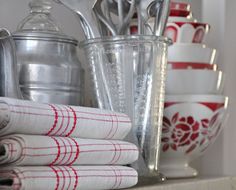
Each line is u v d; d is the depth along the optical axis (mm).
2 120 477
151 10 730
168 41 730
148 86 709
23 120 485
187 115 817
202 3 1048
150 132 707
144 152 700
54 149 507
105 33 729
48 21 691
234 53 1030
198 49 852
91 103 744
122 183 586
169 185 690
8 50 582
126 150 594
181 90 836
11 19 773
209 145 864
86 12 714
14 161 477
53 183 498
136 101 703
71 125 537
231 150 1010
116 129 595
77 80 678
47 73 639
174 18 866
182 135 819
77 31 881
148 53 709
